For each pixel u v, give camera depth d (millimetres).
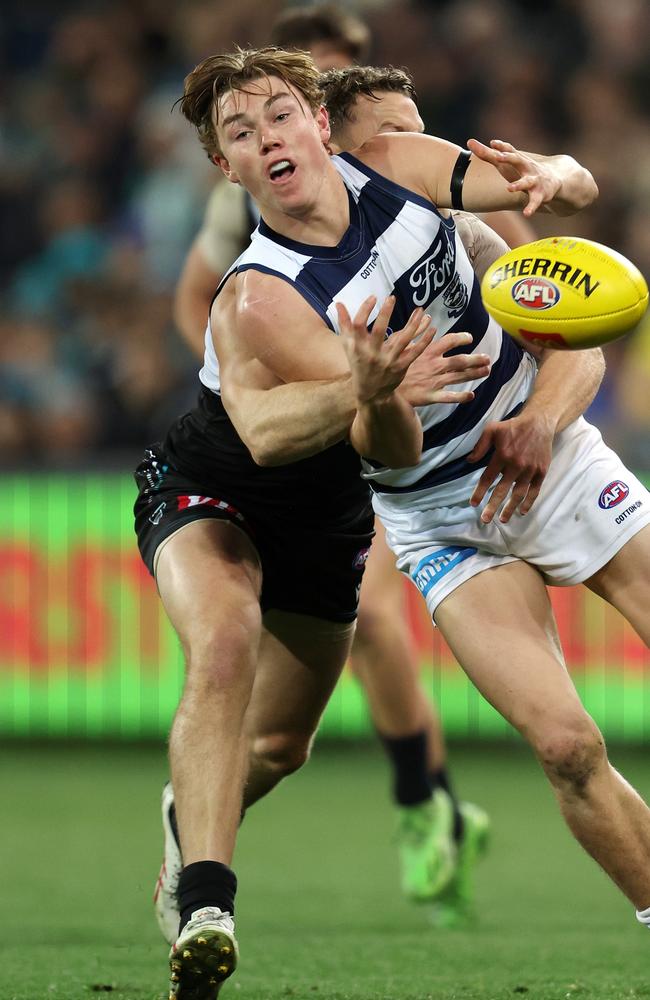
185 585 11586
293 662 13094
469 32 39625
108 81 40719
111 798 25562
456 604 11586
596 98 38750
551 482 11742
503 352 11930
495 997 11898
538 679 11016
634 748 29625
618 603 11820
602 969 13359
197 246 17609
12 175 39250
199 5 41219
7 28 42062
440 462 11758
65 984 12492
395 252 11125
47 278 37562
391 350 9742
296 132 10859
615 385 31984
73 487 29500
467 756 30188
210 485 12531
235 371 11016
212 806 10633
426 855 16516
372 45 39375
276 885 18828
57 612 29578
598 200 36344
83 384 35250
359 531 12938
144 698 29500
